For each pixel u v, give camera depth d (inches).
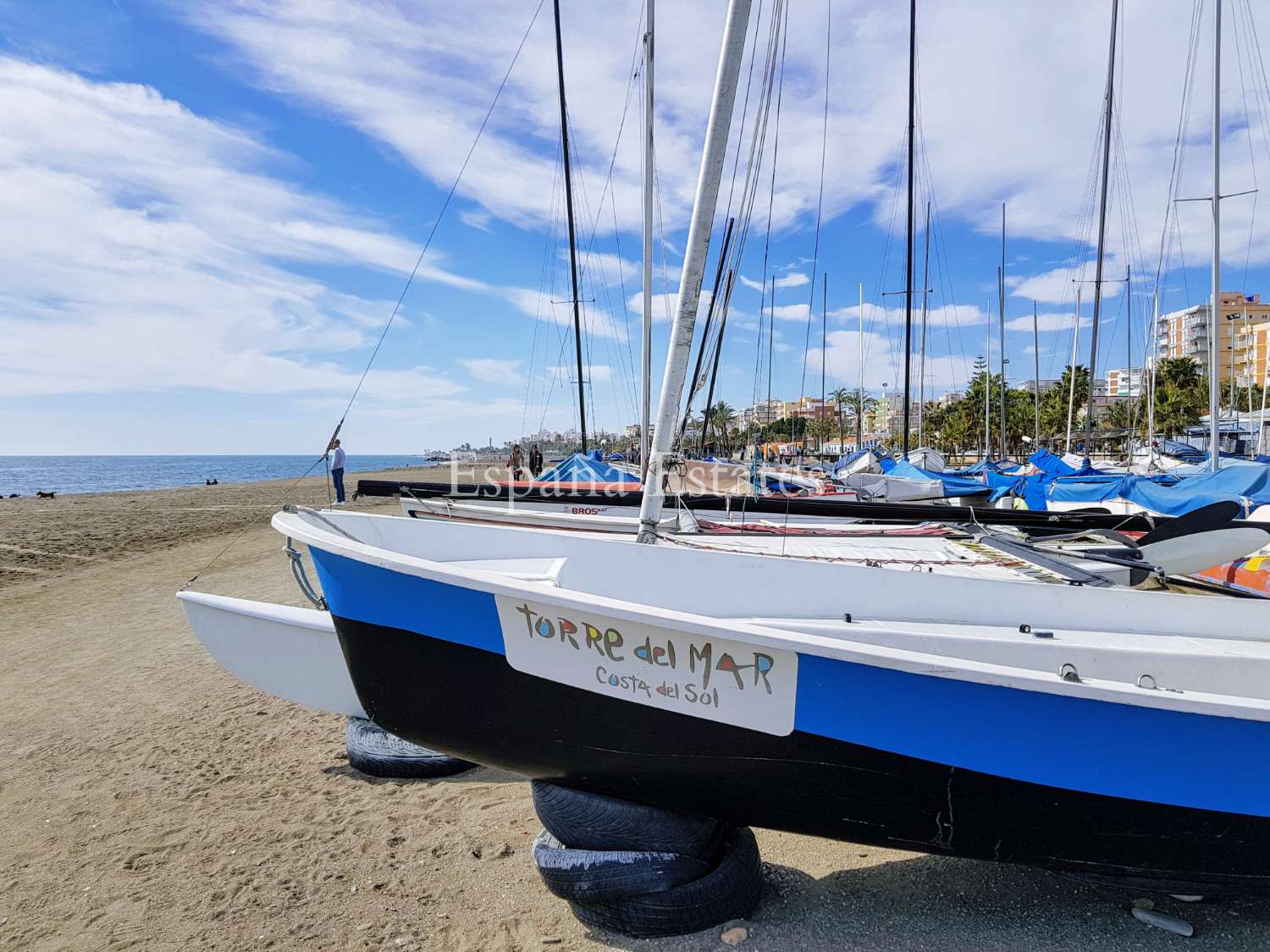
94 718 221.8
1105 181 694.5
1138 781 98.3
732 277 248.8
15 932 118.4
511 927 117.2
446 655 119.1
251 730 209.5
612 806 119.6
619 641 108.1
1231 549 183.3
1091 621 139.6
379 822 154.0
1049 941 110.1
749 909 116.1
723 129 138.5
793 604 146.7
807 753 105.4
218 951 112.3
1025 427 2506.2
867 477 561.3
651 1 286.0
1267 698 118.0
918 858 134.7
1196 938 110.8
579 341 762.8
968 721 99.7
